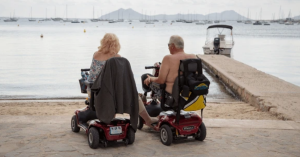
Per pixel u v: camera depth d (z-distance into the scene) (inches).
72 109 313.1
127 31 3380.9
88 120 184.9
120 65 158.1
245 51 1152.2
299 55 1000.9
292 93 329.7
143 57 860.0
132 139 166.4
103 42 173.8
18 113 289.1
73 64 714.8
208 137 181.5
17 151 153.6
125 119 170.9
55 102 363.3
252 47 1352.1
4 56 867.4
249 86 374.9
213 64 628.4
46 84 486.0
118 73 157.2
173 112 177.5
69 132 188.2
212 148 163.2
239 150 160.6
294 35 2723.9
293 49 1249.4
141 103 178.7
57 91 439.2
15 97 399.2
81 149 159.5
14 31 2947.8
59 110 306.2
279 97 311.4
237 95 395.2
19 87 463.5
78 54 940.6
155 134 190.2
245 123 211.0
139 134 189.9
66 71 612.7
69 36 2169.0
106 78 156.5
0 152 151.8
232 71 521.0
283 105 278.4
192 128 168.6
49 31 3112.7
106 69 156.4
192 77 160.9
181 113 175.9
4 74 572.7
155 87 187.5
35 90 443.2
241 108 310.0
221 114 277.1
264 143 171.3
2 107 323.6
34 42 1488.7
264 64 772.0
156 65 195.5
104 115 157.6
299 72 647.1
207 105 332.8
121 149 161.2
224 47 942.4
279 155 154.2
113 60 157.3
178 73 162.9
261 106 295.1
